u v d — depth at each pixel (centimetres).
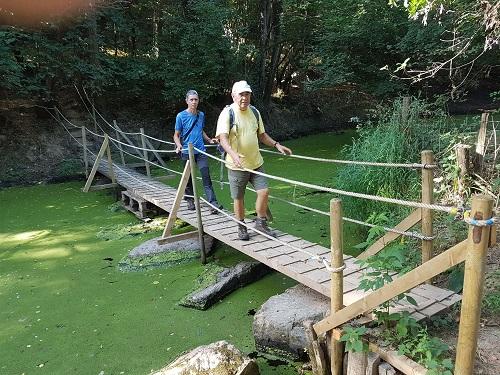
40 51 1011
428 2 453
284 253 420
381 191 495
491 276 360
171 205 627
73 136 1064
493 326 303
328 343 302
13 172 971
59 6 1014
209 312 416
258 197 448
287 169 959
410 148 518
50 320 413
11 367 346
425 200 335
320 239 560
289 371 328
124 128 1226
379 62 1070
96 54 1100
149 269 512
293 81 1700
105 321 407
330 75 1080
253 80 1412
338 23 1082
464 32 705
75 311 427
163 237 555
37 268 530
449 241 414
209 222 537
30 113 1088
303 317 345
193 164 504
